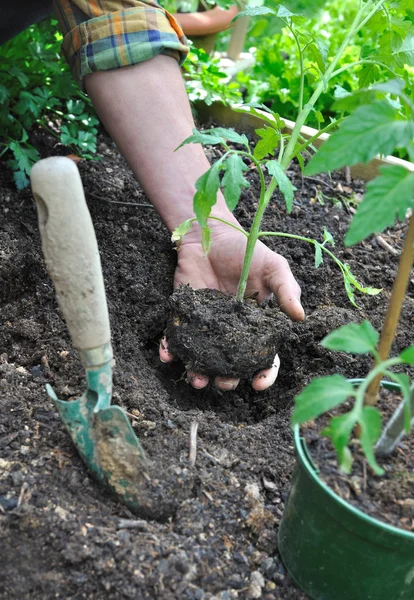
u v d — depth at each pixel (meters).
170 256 0.57
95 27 0.49
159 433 0.41
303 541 0.34
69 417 0.36
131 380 0.45
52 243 0.30
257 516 0.37
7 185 0.61
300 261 0.59
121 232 0.58
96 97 0.51
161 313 0.52
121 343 0.49
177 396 0.48
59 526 0.35
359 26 0.45
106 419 0.35
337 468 0.32
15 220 0.57
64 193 0.29
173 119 0.51
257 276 0.49
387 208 0.27
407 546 0.30
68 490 0.37
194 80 0.76
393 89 0.29
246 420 0.48
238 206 0.63
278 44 0.84
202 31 0.81
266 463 0.41
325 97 0.80
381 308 0.55
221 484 0.39
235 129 0.76
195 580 0.34
